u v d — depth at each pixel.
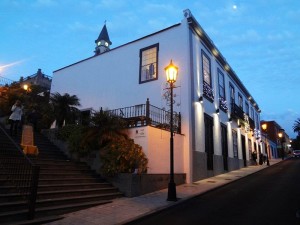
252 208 7.82
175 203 8.69
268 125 57.34
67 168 10.52
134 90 16.72
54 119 15.73
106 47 53.31
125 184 9.98
